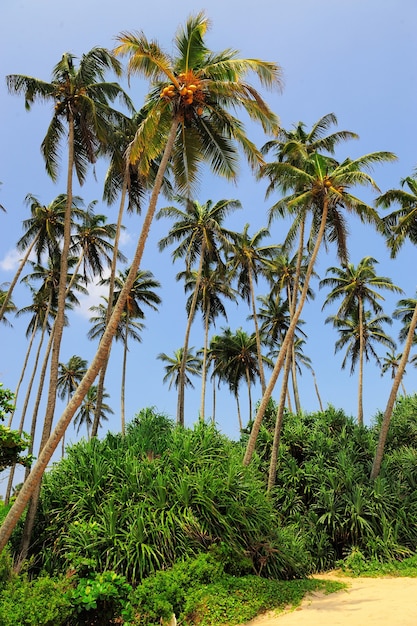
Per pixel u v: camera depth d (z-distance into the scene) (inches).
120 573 367.6
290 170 673.6
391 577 475.2
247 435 788.6
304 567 470.3
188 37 463.5
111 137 619.5
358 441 737.0
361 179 645.9
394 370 1955.0
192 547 398.6
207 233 1061.8
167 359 1780.3
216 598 335.9
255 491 469.4
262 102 474.0
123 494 426.6
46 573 364.2
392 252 820.0
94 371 393.7
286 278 1251.2
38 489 454.9
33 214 1039.0
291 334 674.2
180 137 526.0
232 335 1481.3
